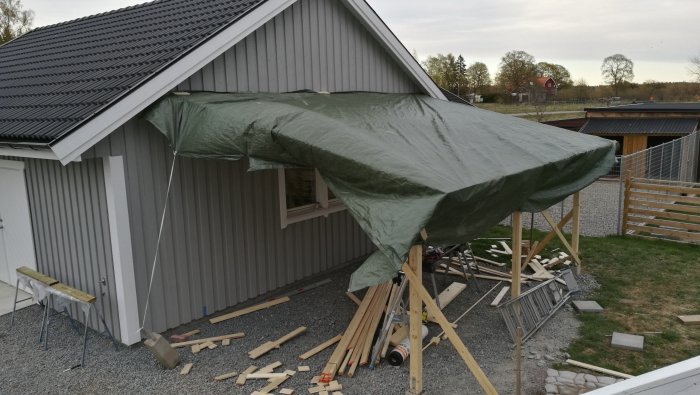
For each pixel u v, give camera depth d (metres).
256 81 8.69
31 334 7.87
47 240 8.54
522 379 6.35
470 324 7.98
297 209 9.88
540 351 7.07
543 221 15.63
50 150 6.39
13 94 9.02
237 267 8.73
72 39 11.34
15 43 13.59
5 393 6.27
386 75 11.69
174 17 9.88
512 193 6.78
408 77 12.34
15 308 8.52
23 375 6.67
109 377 6.60
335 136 6.03
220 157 6.68
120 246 7.07
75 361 7.01
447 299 8.77
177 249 7.82
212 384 6.41
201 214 8.10
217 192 8.30
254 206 8.91
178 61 7.21
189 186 7.90
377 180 5.56
